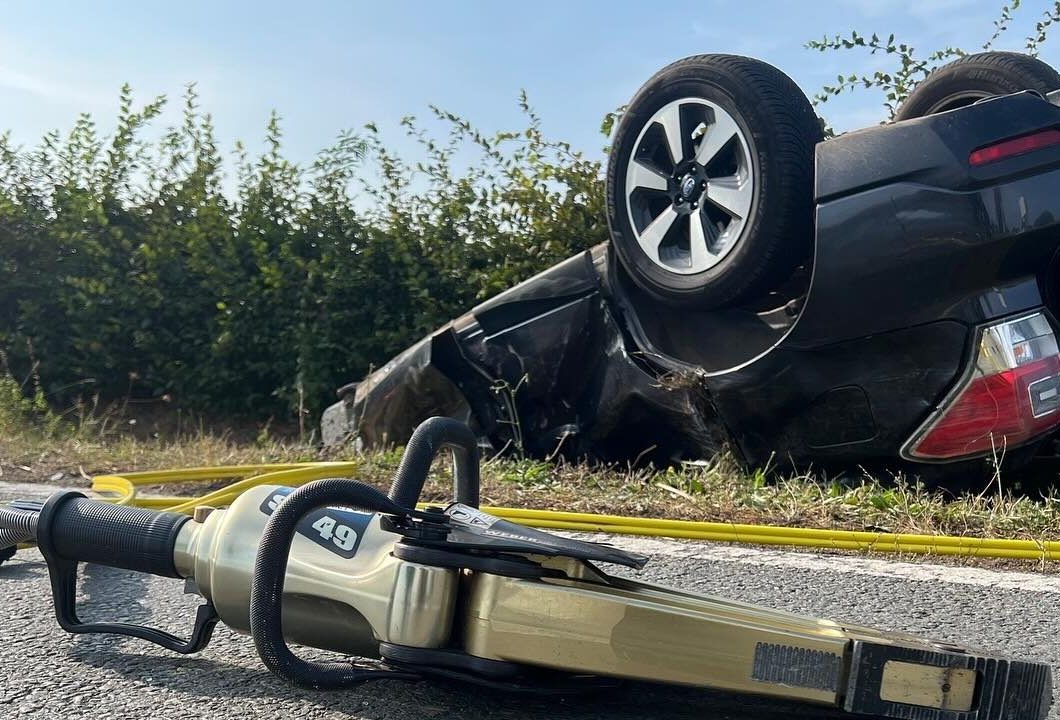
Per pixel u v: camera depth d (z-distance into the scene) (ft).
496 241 27.40
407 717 6.45
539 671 5.95
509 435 18.44
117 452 19.66
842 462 14.37
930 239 12.63
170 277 29.50
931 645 5.86
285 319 28.45
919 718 5.51
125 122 30.99
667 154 15.79
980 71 15.31
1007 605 9.45
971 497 13.34
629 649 5.65
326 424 21.89
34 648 7.90
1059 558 11.05
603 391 17.11
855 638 5.64
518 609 5.67
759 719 6.46
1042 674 5.61
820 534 11.93
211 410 29.81
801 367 14.02
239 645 8.01
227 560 6.55
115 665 7.51
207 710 6.63
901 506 12.91
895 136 12.92
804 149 14.02
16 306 30.50
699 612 5.79
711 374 15.05
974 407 12.95
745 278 14.47
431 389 18.94
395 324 27.94
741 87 14.26
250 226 29.45
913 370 13.28
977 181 12.44
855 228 13.03
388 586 5.85
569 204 26.68
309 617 6.28
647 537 12.55
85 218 29.89
